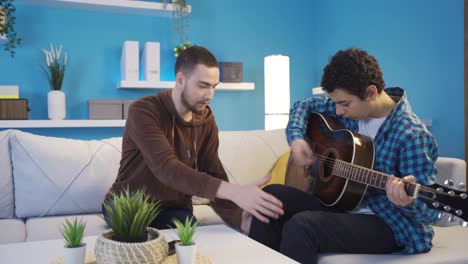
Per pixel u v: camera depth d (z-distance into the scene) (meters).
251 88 3.96
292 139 1.92
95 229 1.96
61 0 3.43
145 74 3.66
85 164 2.29
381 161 1.61
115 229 0.99
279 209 1.38
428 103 3.04
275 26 4.20
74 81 3.66
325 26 4.14
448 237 1.77
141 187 1.83
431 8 2.98
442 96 2.92
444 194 1.32
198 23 3.98
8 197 2.20
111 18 3.76
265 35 4.18
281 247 1.56
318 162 1.83
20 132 2.26
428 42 3.01
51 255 1.21
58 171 2.23
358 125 1.79
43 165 2.22
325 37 4.14
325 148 1.83
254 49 4.14
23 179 2.20
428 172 1.50
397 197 1.40
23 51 3.53
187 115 1.92
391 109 1.67
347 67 1.58
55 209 2.22
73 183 2.24
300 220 1.53
